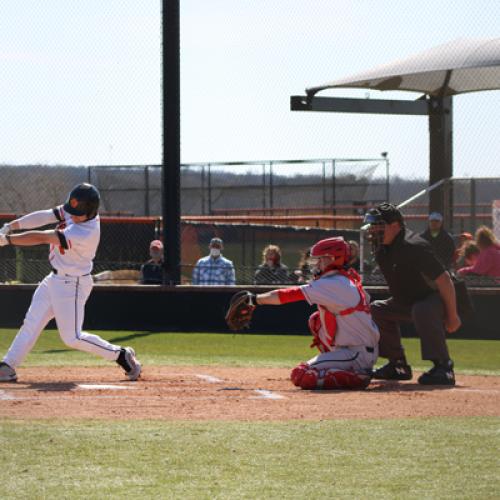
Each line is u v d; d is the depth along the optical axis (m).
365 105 39.62
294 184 55.53
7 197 46.16
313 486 10.80
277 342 33.00
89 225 20.33
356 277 20.22
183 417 15.05
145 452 12.39
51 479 10.98
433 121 39.94
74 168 48.88
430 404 16.77
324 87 39.00
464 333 34.97
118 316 36.47
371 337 20.03
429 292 20.98
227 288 35.62
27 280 38.72
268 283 36.47
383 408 16.23
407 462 12.02
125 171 53.78
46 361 27.00
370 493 10.53
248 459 12.11
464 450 12.74
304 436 13.55
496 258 34.78
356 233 45.72
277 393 18.42
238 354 29.88
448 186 37.84
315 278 20.31
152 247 37.09
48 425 14.10
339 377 19.30
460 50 38.41
